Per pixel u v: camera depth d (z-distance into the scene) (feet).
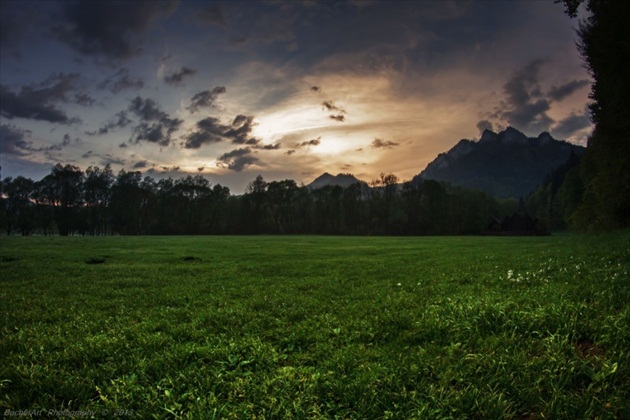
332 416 16.05
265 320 30.45
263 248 142.82
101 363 21.74
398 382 17.92
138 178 450.30
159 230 454.81
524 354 19.86
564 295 29.04
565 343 20.52
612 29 82.33
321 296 40.24
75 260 88.99
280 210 506.89
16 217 384.68
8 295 43.50
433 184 474.49
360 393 17.33
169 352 22.88
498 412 15.40
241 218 488.02
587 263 47.55
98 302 38.93
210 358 22.17
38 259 90.02
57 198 399.65
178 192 465.06
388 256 98.37
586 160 215.10
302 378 18.99
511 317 24.72
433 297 34.86
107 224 443.73
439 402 16.12
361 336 25.46
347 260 86.84
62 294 44.47
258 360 21.57
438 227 471.62
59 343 24.98
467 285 39.99
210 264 81.56
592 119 122.93
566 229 476.54
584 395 16.11
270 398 16.98
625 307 24.62
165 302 39.45
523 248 108.99
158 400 17.01
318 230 502.79
